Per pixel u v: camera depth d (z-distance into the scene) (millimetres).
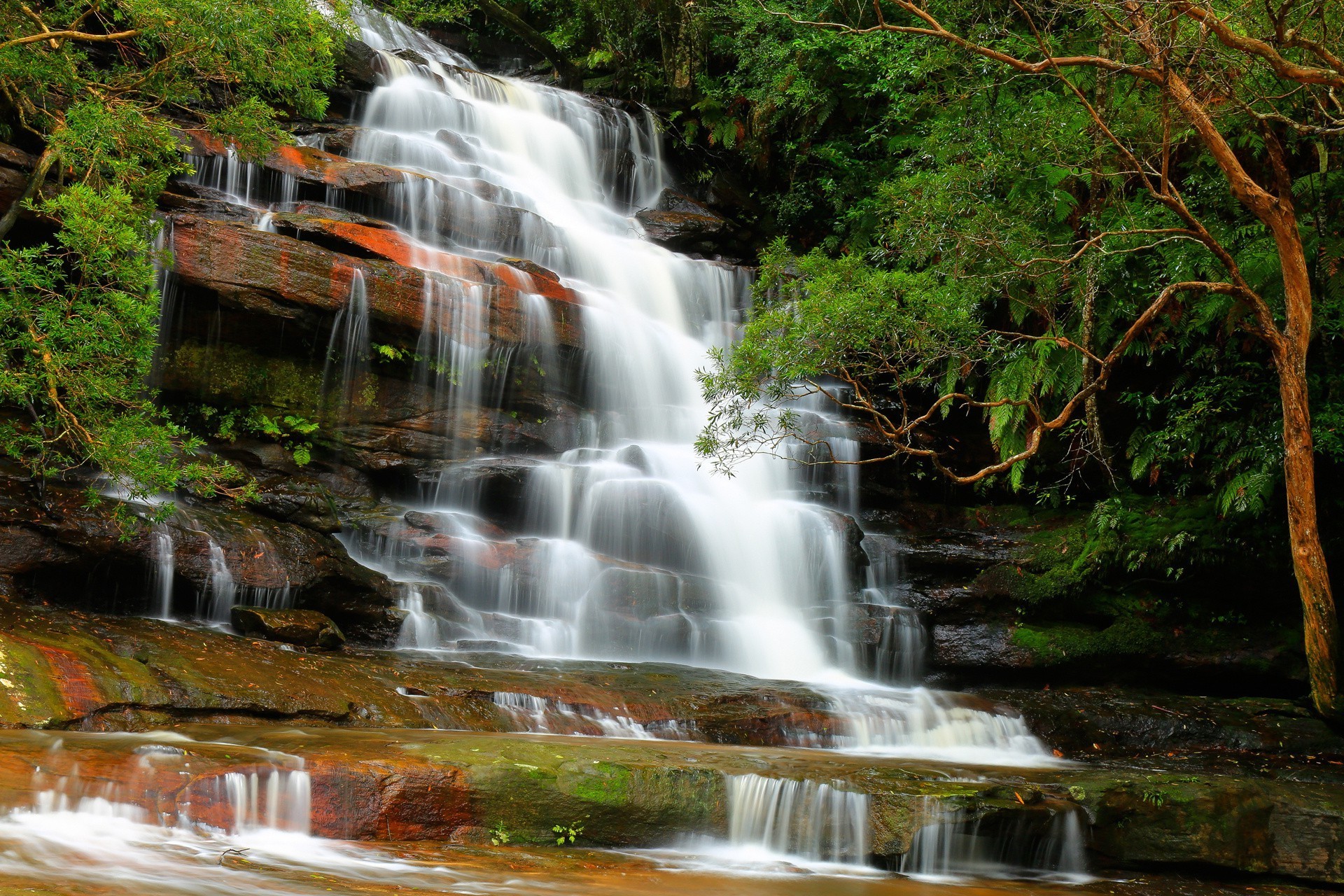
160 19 10500
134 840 5742
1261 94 10461
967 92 13469
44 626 8273
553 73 24172
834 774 7586
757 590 13062
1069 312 14133
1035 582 13656
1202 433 13320
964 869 7297
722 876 6516
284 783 6328
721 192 21609
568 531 12766
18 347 9398
